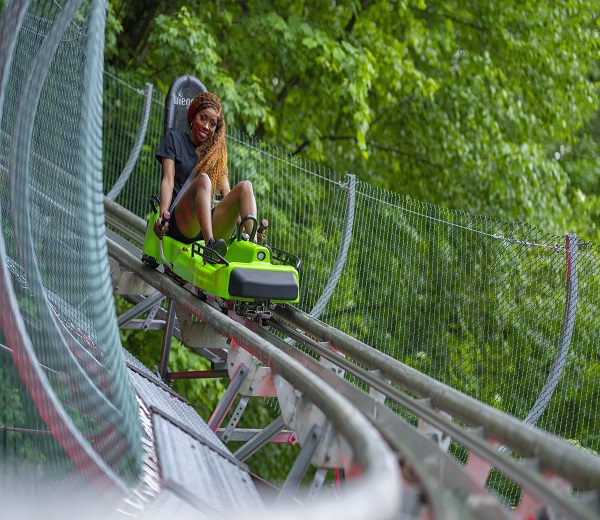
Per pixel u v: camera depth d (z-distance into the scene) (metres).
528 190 16.47
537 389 7.46
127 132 10.66
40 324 3.70
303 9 16.31
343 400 3.98
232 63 14.88
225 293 6.32
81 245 4.09
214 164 7.38
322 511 2.47
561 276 7.46
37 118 4.14
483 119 16.94
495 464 3.83
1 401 3.60
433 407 5.21
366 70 14.05
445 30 17.55
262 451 15.36
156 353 13.41
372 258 8.78
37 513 3.30
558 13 17.39
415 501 3.33
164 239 7.43
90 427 3.83
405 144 17.86
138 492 3.83
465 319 8.12
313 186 9.20
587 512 3.19
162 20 12.75
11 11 3.25
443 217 8.50
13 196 3.72
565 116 18.20
